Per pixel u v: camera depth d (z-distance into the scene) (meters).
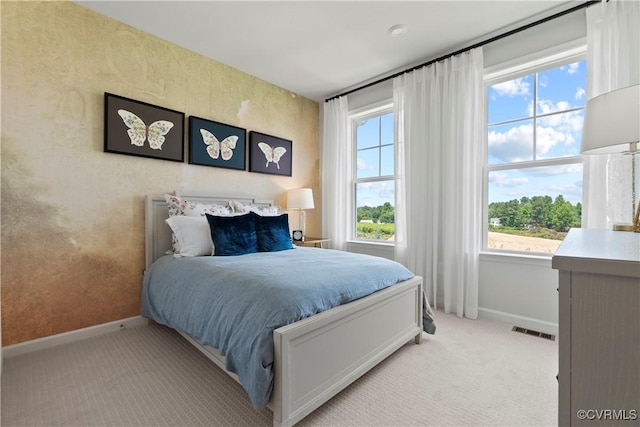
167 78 2.71
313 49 2.87
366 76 3.46
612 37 2.03
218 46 2.82
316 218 4.21
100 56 2.32
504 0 2.19
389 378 1.71
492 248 2.76
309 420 1.37
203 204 2.79
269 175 3.62
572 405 0.63
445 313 2.82
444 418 1.38
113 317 2.39
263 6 2.25
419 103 3.10
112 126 2.36
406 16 2.37
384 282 1.88
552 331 2.36
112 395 1.54
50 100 2.09
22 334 1.99
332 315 1.44
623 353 0.58
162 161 2.69
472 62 2.68
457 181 2.78
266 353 1.22
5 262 1.93
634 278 0.56
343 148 3.85
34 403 1.47
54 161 2.11
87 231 2.27
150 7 2.25
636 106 1.14
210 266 1.90
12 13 1.95
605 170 2.04
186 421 1.36
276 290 1.40
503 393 1.57
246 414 1.41
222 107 3.14
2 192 1.92
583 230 1.33
